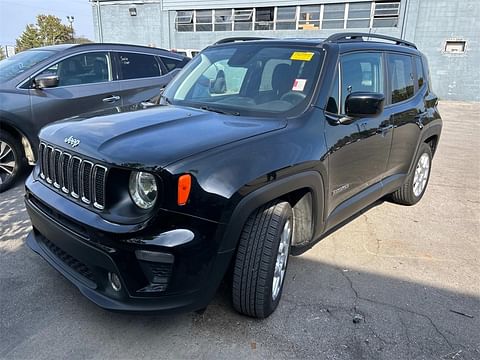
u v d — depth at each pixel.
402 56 4.32
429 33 21.33
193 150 2.20
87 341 2.42
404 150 4.28
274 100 3.04
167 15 26.16
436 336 2.59
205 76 3.53
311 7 22.55
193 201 2.11
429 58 21.66
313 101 2.96
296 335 2.54
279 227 2.49
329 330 2.60
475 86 21.38
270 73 3.23
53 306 2.73
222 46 3.80
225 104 3.13
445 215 4.71
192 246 2.11
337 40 3.44
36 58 5.41
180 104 3.28
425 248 3.84
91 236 2.21
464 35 20.86
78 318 2.62
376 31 21.84
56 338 2.44
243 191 2.23
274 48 3.44
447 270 3.43
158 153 2.13
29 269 3.16
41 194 2.61
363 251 3.72
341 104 3.23
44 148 2.72
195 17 25.44
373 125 3.51
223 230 2.18
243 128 2.58
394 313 2.81
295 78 3.12
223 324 2.61
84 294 2.33
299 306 2.83
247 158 2.31
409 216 4.64
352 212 3.57
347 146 3.14
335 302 2.90
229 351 2.39
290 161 2.52
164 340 2.46
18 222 4.02
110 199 2.20
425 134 4.66
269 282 2.50
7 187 4.94
